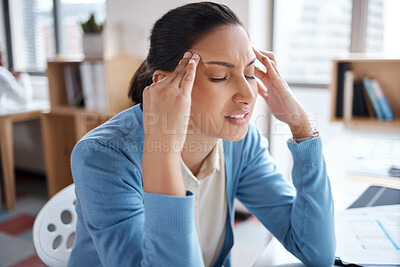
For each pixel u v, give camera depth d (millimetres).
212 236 926
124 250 641
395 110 2193
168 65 693
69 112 2643
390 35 2414
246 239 2227
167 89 627
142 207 698
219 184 901
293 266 765
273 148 2572
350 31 2514
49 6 3521
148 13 2602
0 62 3094
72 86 2768
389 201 1018
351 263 735
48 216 1013
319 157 781
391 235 822
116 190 674
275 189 916
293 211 816
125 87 2568
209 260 941
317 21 2648
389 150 1583
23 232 2404
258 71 890
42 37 3641
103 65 2527
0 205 2910
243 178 970
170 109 618
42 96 3543
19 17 3748
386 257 742
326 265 766
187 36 662
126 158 712
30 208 2836
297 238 796
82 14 3355
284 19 2717
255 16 2400
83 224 786
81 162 691
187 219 589
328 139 2738
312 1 2635
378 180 1216
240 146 938
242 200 993
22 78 3111
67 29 3480
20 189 3293
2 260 2043
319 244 763
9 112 2750
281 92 848
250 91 665
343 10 2566
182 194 607
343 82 2201
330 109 2223
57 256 1003
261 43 2555
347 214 939
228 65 657
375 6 2422
